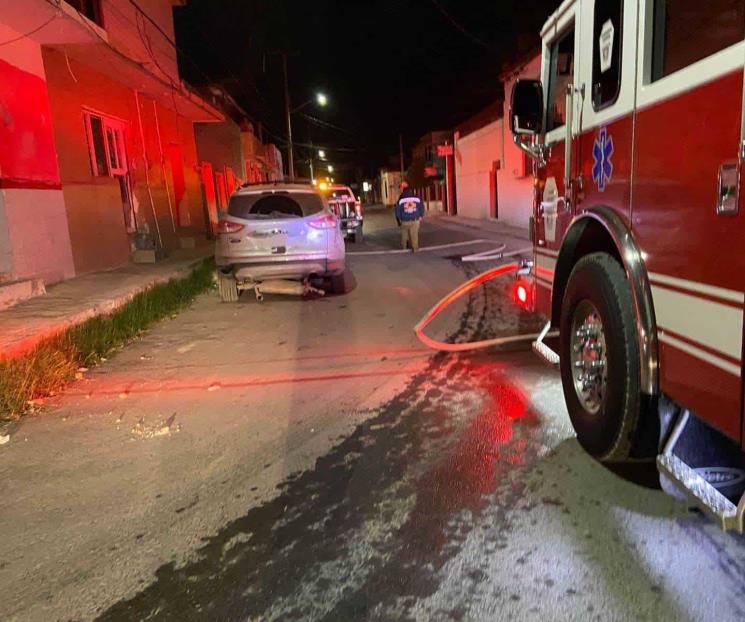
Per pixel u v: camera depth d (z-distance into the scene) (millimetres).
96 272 11234
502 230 22078
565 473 3615
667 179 2768
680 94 2645
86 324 7074
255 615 2531
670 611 2436
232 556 2947
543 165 4688
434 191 43281
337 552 2938
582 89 3783
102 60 10797
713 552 2807
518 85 4664
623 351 3193
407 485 3559
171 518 3316
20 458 4145
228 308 9367
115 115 12664
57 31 8852
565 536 2971
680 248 2676
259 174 39000
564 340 4027
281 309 9125
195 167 19188
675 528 3012
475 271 12281
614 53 3334
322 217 9359
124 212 13305
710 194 2436
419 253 16188
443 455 3930
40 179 9398
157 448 4230
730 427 2365
